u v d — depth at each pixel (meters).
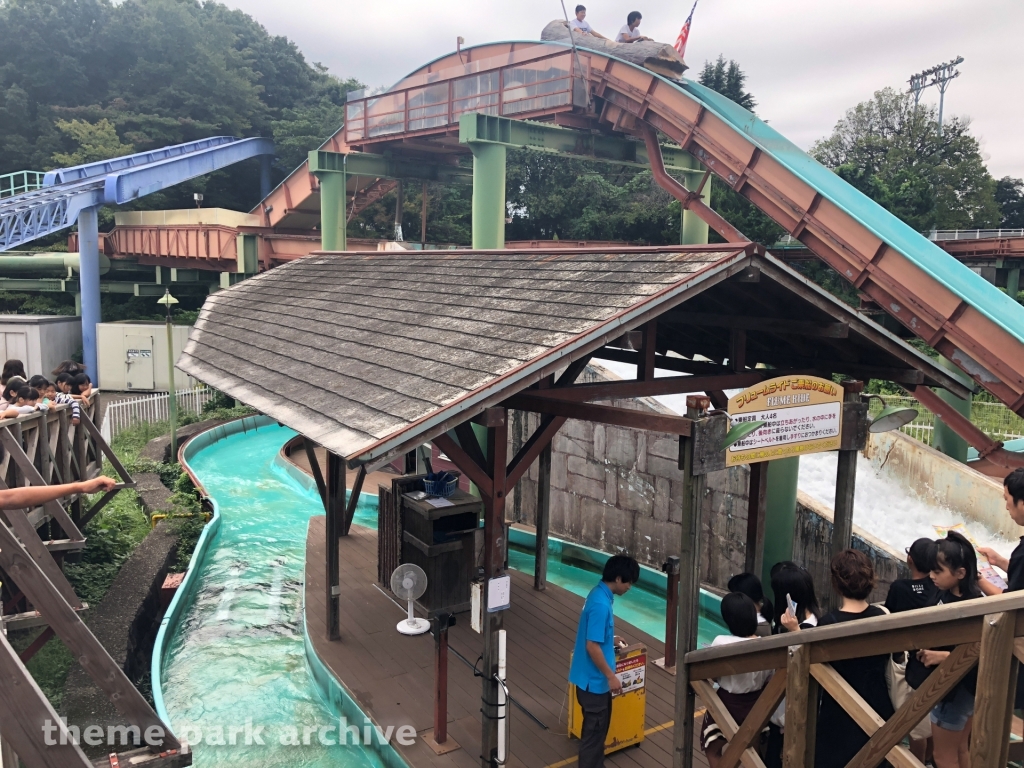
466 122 16.66
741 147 15.32
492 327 6.01
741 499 10.03
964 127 53.00
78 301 32.25
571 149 19.00
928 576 4.57
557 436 12.79
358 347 7.29
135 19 48.59
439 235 47.25
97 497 12.48
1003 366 10.63
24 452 7.86
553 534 12.99
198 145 39.84
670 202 38.19
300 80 59.22
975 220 50.25
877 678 3.91
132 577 9.68
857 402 6.38
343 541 11.98
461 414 4.74
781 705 4.45
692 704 4.61
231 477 17.86
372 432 4.78
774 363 7.99
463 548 9.05
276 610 10.03
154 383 27.77
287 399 6.57
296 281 12.20
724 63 45.19
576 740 6.35
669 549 11.02
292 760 6.65
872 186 38.38
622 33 18.95
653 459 11.19
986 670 2.46
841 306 5.96
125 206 43.62
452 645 8.26
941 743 4.05
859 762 3.01
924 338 11.91
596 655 5.27
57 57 45.78
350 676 7.52
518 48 20.36
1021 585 4.09
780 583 4.98
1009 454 11.66
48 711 3.18
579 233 40.38
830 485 13.58
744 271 5.50
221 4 59.62
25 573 4.04
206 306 13.09
